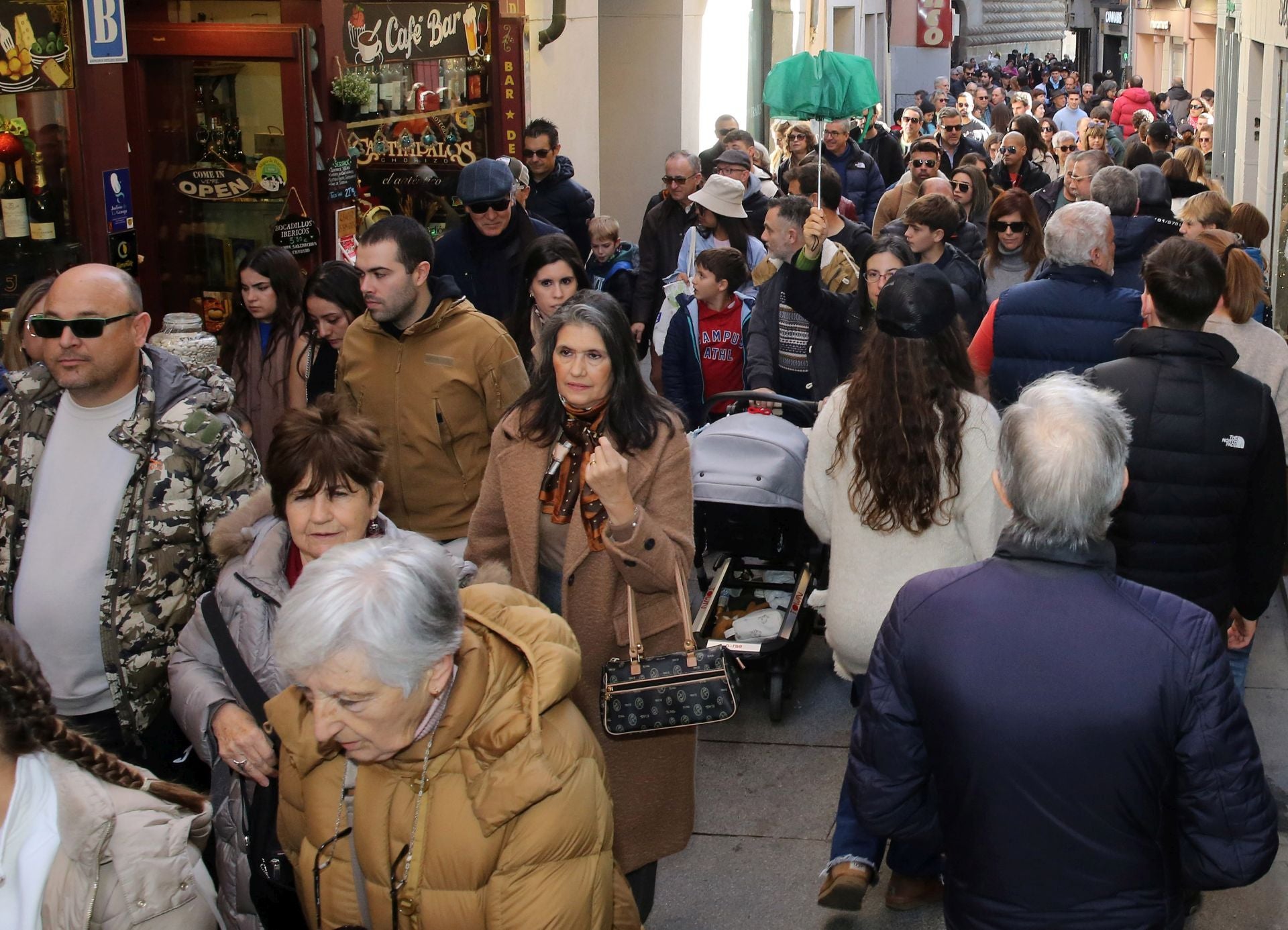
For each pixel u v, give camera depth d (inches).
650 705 133.6
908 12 1141.7
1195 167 444.1
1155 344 156.2
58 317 140.5
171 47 318.7
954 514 148.3
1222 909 168.2
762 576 232.5
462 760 93.3
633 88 587.5
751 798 195.6
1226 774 99.3
